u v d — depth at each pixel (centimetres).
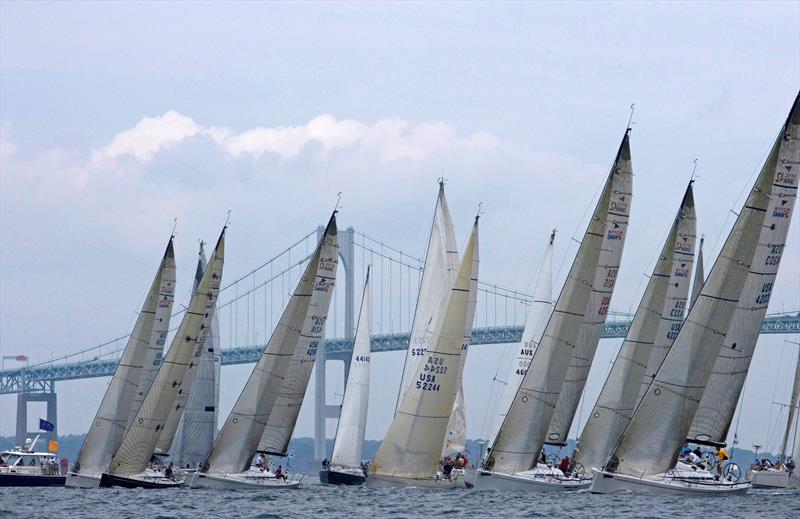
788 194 12381
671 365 12288
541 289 16175
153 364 16150
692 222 14125
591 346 13888
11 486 16600
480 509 11488
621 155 13750
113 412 15500
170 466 15225
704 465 12769
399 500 12550
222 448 14388
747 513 10988
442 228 16175
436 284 16138
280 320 14512
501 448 13300
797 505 11819
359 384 17938
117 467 14750
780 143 12300
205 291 15050
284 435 14875
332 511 11656
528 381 13288
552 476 13312
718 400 12606
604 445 13762
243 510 11856
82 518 11194
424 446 13588
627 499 12012
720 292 12244
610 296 13900
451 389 13600
